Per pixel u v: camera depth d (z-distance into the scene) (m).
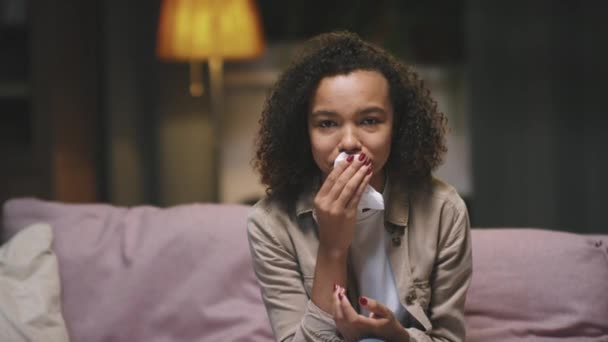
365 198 1.34
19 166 3.36
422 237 1.43
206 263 1.86
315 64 1.34
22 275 1.84
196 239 1.89
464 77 3.51
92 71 3.45
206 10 3.00
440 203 1.44
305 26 3.53
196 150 3.41
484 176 3.40
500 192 3.39
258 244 1.46
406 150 1.39
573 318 1.69
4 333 1.72
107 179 3.46
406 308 1.40
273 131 1.40
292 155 1.42
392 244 1.42
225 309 1.82
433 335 1.41
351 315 1.30
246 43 3.05
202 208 1.97
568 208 3.36
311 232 1.45
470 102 3.39
